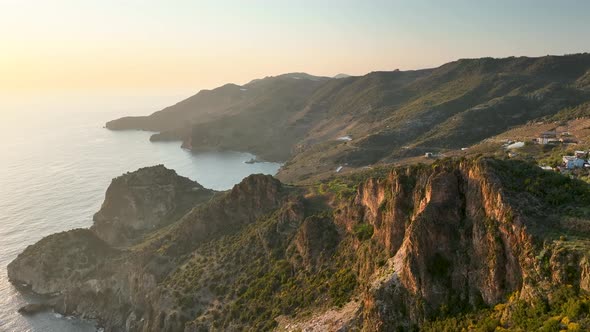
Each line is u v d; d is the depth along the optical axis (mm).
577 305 35188
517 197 46875
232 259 100312
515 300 41406
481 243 47500
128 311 109375
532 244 42125
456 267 49406
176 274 105750
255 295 84500
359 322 56094
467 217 51000
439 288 49188
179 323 90250
